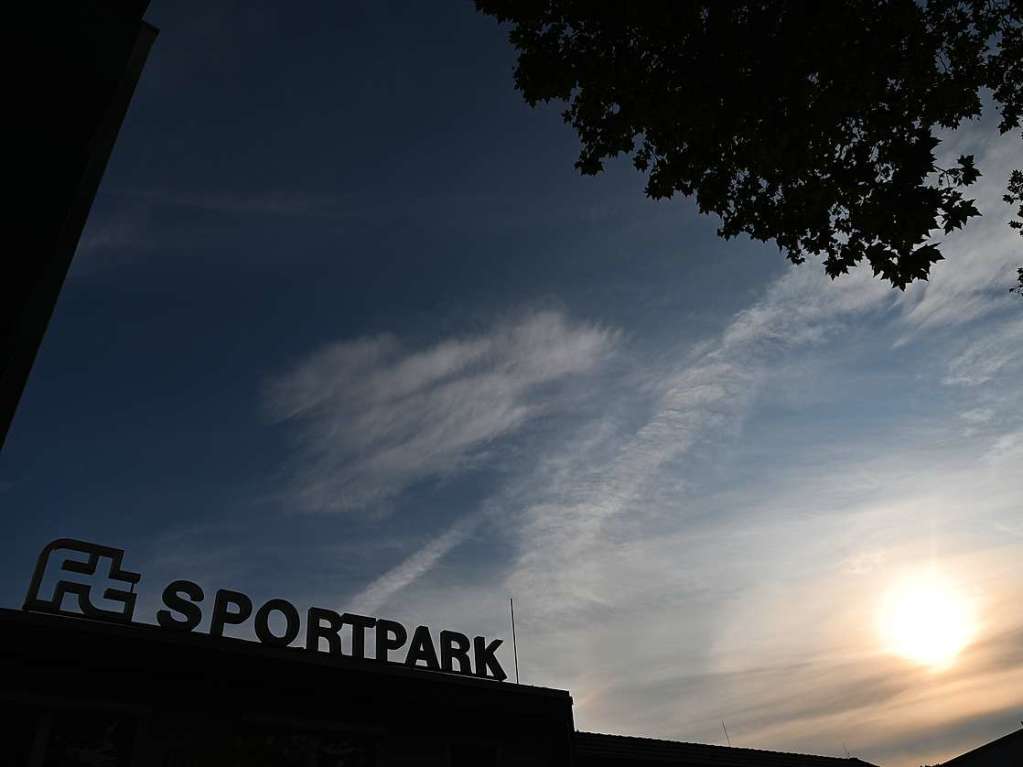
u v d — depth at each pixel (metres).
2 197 1.49
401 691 13.62
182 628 11.77
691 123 9.75
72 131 1.62
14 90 1.55
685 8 9.30
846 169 9.53
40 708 10.05
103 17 1.77
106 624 10.69
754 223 10.52
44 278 1.55
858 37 8.88
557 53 9.98
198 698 11.45
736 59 9.23
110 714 10.61
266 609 12.88
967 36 9.99
